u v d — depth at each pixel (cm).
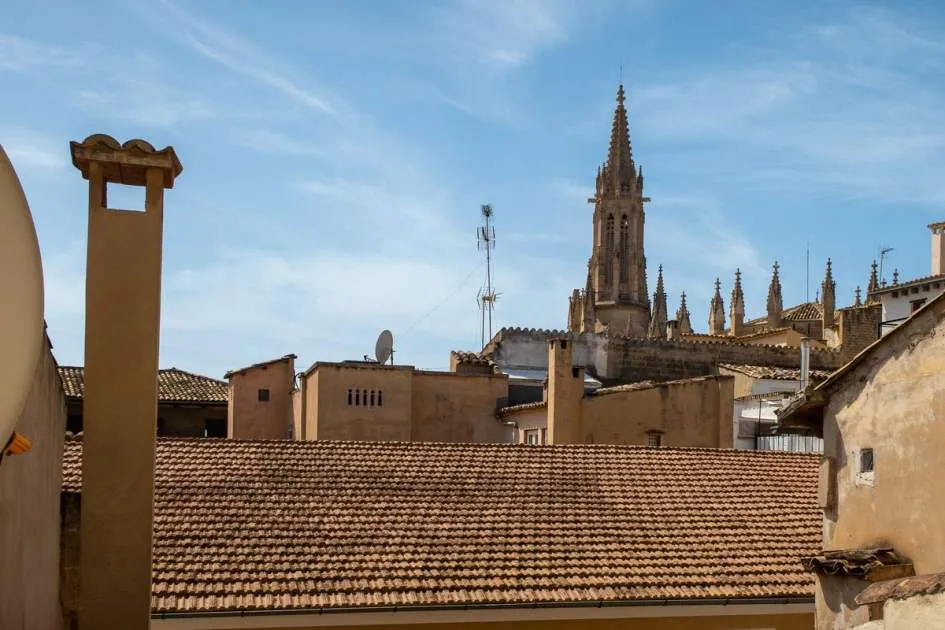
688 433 3052
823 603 1328
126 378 1075
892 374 1274
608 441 2997
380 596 1547
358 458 2031
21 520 898
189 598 1484
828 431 1406
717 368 4038
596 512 1908
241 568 1584
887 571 1209
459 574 1634
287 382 3941
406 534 1750
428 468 2023
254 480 1883
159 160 1087
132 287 1083
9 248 611
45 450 1011
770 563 1756
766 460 2236
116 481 1068
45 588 1017
